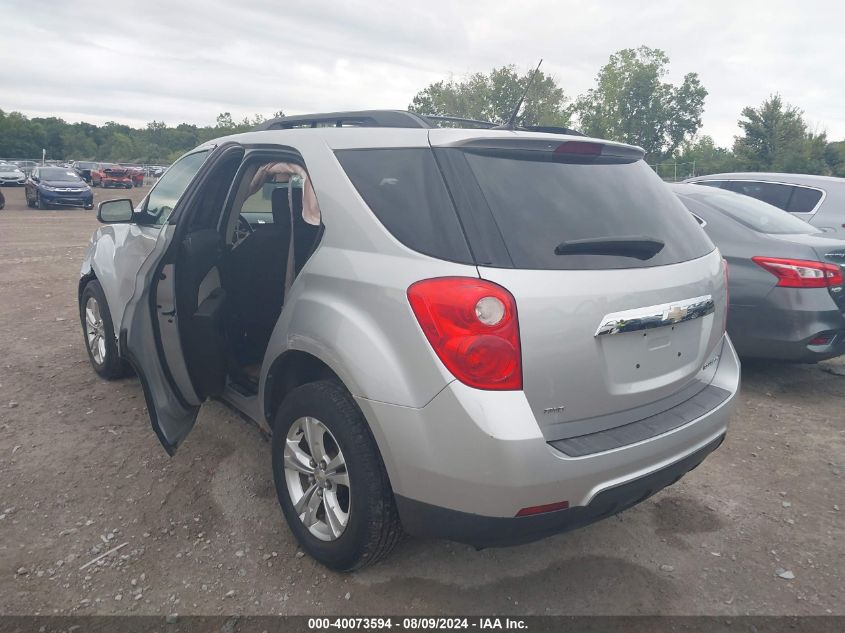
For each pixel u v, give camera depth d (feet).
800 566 9.69
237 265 12.66
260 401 10.36
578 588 9.10
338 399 8.51
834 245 16.05
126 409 14.34
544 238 7.77
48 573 9.00
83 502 10.77
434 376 7.36
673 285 8.56
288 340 9.21
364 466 8.17
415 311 7.53
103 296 14.61
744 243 16.69
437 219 7.89
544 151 8.71
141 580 8.92
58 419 13.79
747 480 12.30
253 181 12.71
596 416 7.95
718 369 10.07
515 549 9.95
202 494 11.10
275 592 8.80
